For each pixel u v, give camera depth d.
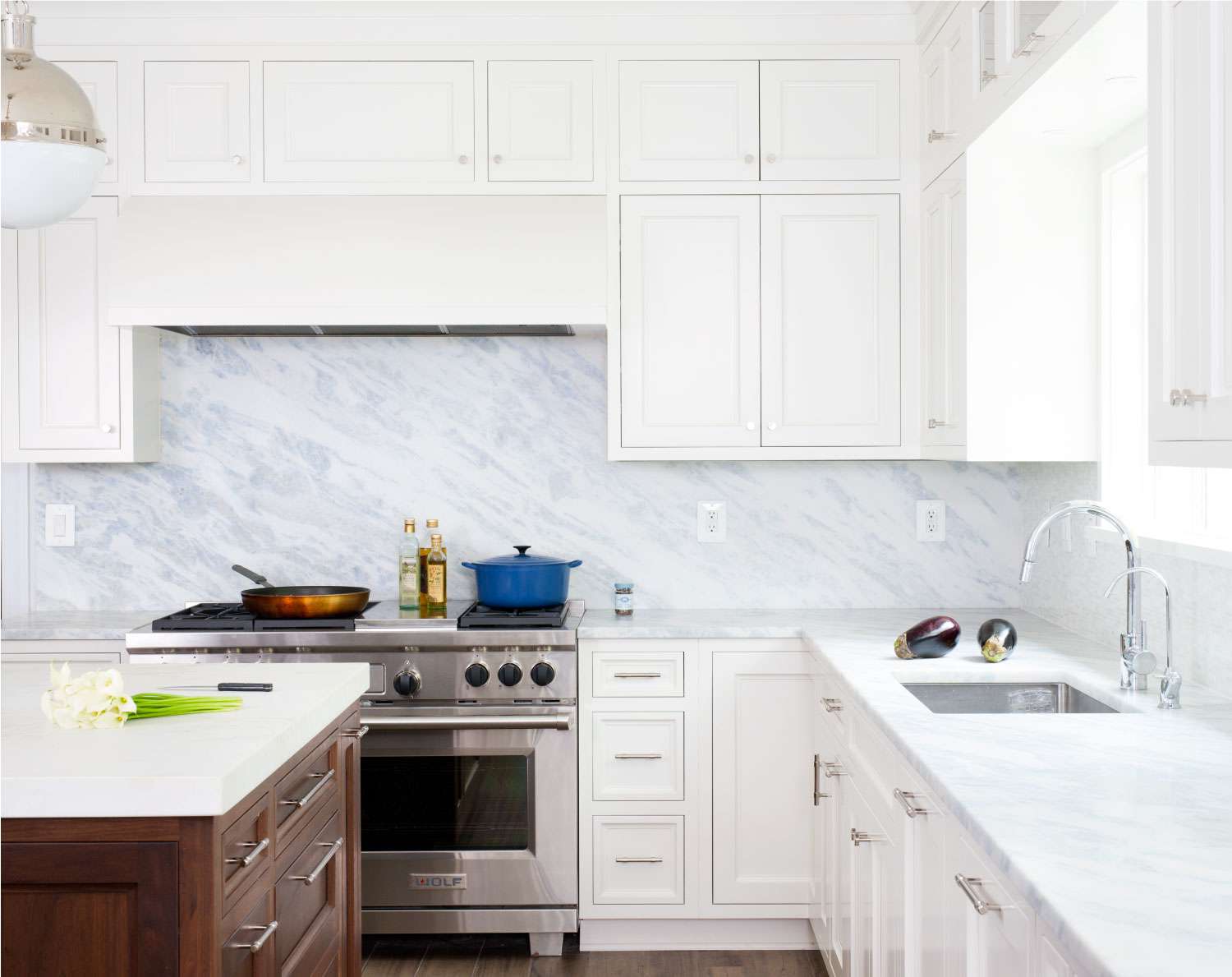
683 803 3.04
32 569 3.50
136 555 3.51
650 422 3.16
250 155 3.14
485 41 3.13
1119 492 2.71
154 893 1.49
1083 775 1.57
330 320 3.05
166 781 1.47
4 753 1.59
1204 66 1.40
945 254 2.89
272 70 3.14
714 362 3.15
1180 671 2.34
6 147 1.71
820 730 2.86
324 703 1.99
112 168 3.15
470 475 3.50
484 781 3.00
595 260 3.07
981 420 2.73
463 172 3.14
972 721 1.90
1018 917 1.28
